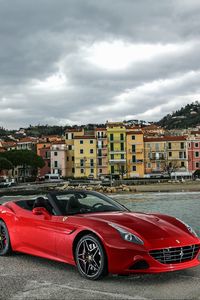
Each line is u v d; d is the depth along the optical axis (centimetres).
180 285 595
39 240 735
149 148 12394
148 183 9688
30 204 818
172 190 6506
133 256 591
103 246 613
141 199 4191
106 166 12269
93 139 12356
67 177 12169
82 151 12369
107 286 593
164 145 12350
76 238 659
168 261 608
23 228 774
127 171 12175
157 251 600
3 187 8738
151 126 18150
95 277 621
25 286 596
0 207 857
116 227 628
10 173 13600
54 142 13050
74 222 672
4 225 827
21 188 7950
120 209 768
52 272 684
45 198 768
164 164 12281
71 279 636
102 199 791
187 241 630
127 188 6825
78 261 650
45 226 721
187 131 15000
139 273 594
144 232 621
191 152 12319
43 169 13450
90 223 651
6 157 11406
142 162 12156
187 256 630
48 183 10238
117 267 598
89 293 558
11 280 632
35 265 739
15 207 822
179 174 11738
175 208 2661
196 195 4959
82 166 12319
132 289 576
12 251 822
